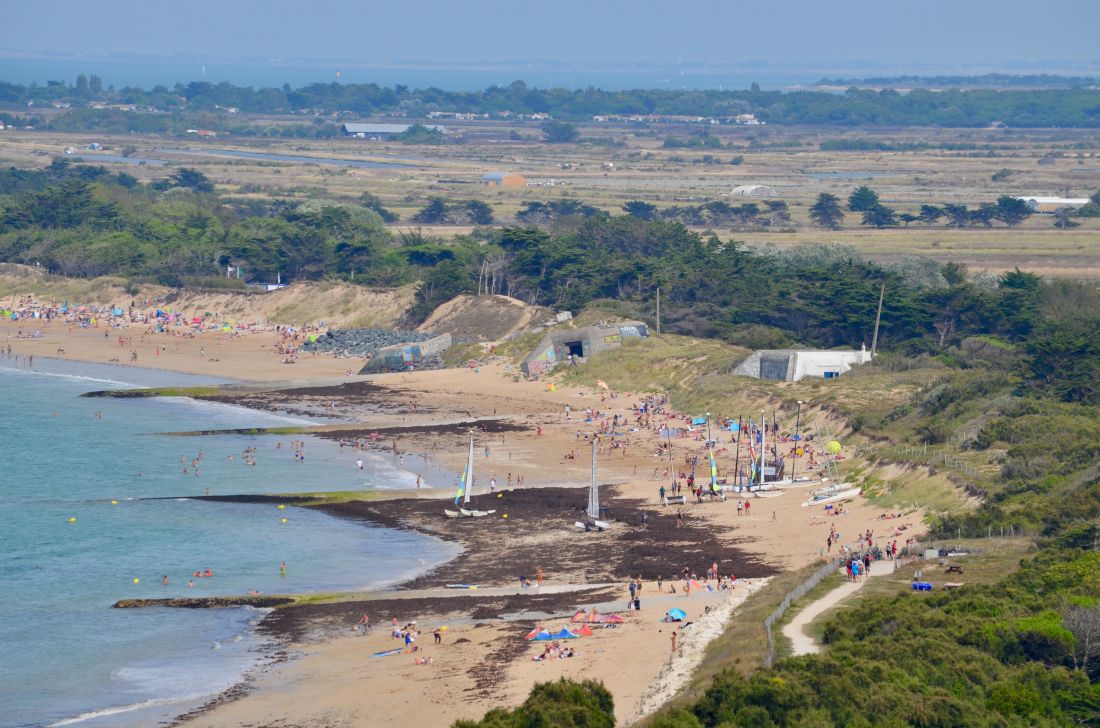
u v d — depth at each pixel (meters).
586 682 156.88
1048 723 149.62
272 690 176.00
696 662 170.88
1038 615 173.75
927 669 158.25
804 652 169.62
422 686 173.38
